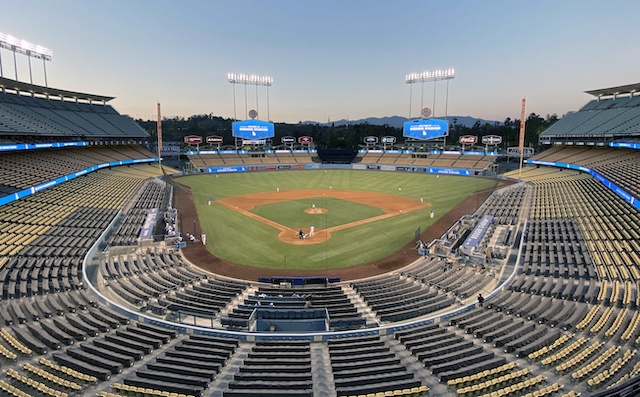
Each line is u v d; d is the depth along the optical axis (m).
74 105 74.62
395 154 103.75
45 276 24.58
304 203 54.19
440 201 54.94
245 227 41.09
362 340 17.89
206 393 13.68
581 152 68.31
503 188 58.91
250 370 14.78
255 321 20.08
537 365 15.15
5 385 13.09
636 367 13.77
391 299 22.98
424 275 27.23
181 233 38.62
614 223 33.06
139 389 13.44
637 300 19.78
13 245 28.91
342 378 14.38
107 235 34.03
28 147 46.31
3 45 55.47
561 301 20.91
